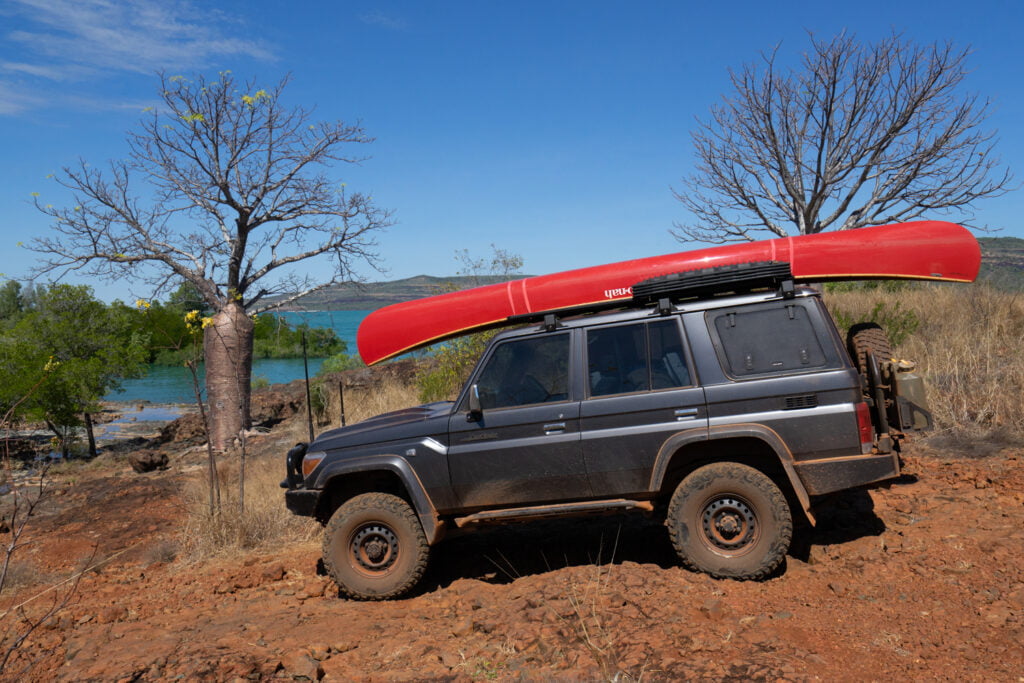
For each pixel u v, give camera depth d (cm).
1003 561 479
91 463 1631
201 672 429
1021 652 370
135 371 1930
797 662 375
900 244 610
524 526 712
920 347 1100
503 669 409
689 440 517
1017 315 1222
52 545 949
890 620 427
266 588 648
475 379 570
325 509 612
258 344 5397
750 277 532
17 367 1692
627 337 549
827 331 517
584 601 479
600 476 537
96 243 1642
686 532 511
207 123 1631
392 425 589
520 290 682
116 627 574
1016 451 716
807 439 503
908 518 579
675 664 382
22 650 527
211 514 830
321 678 426
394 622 518
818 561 523
